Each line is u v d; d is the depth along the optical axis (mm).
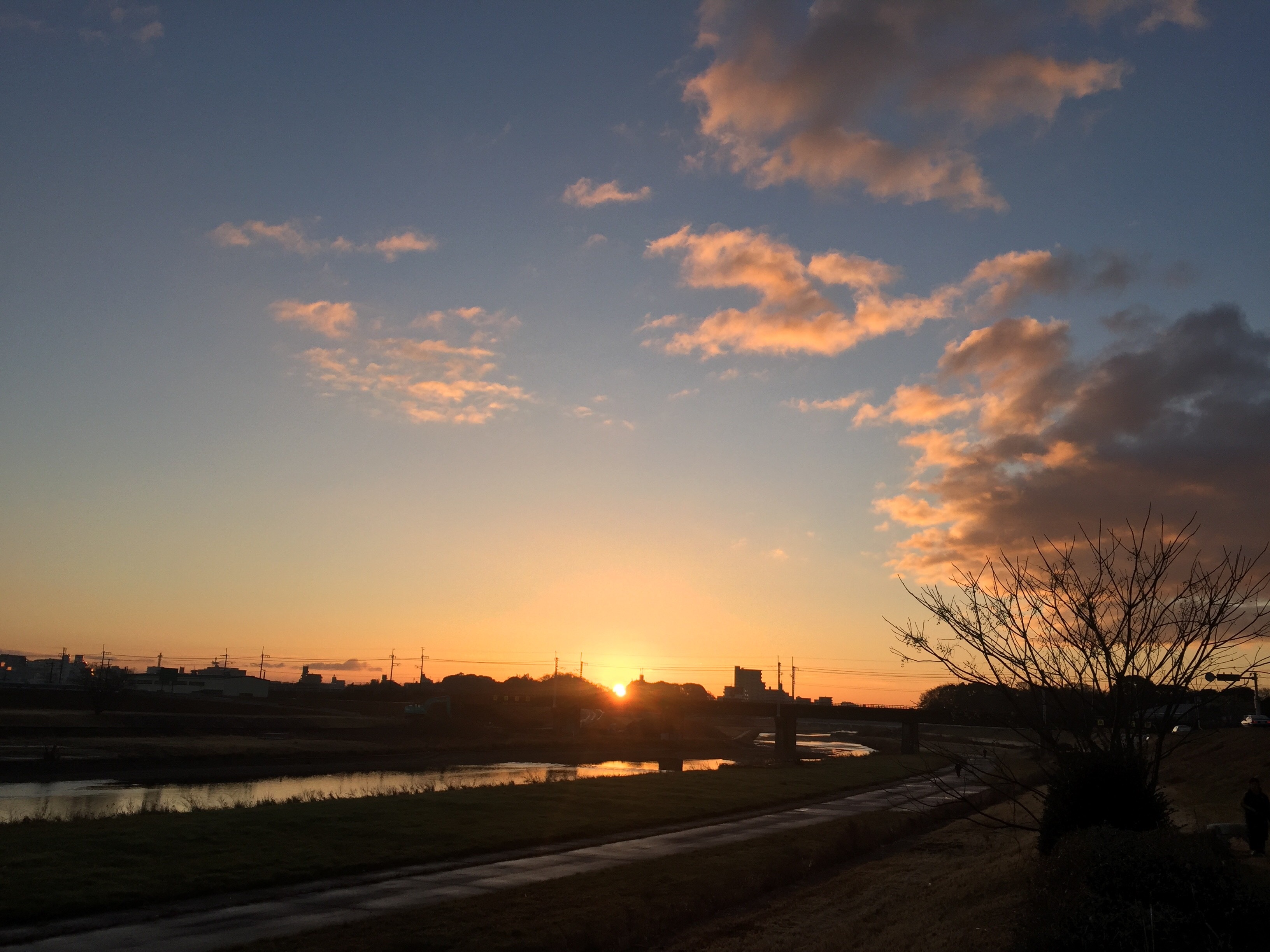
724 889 29953
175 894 26266
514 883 30281
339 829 38250
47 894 25000
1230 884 15078
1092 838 17016
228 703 169500
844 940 23172
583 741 161250
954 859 36469
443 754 125000
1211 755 55969
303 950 20734
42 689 155000
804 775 89312
